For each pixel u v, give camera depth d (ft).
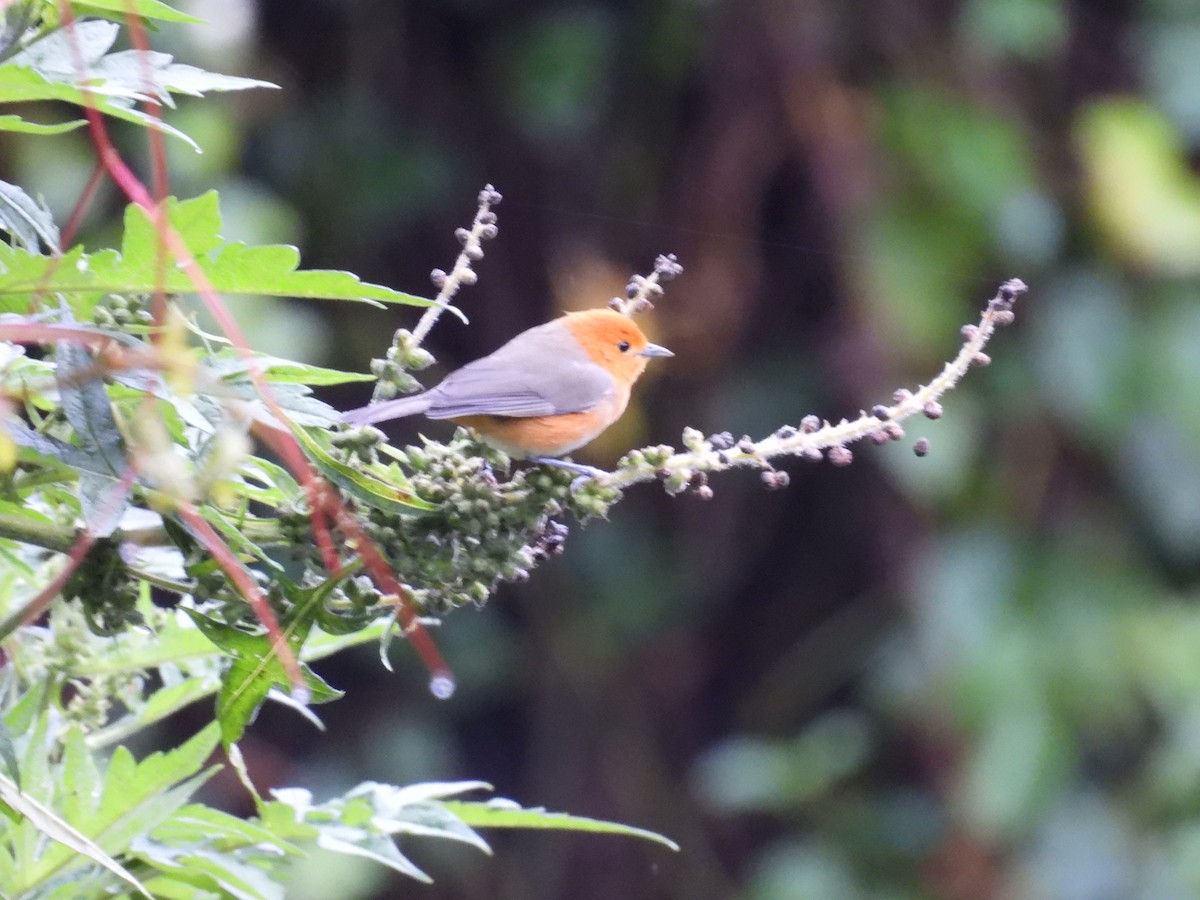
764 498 45.73
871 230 41.01
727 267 42.39
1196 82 43.83
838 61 42.04
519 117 44.11
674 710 46.16
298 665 11.59
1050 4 42.11
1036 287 42.09
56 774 12.98
